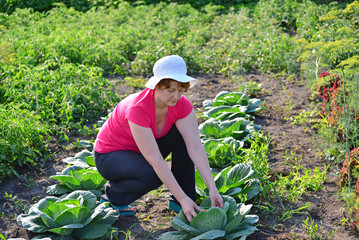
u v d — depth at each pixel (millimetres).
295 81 6578
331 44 4461
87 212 3031
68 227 2891
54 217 3035
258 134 4586
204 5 11297
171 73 2758
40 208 3107
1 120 4281
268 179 3859
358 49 4938
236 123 4539
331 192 3711
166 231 3230
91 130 5105
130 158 3123
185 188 3271
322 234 3111
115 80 6723
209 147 4086
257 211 3449
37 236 3008
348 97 4527
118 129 3115
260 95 6145
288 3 9555
